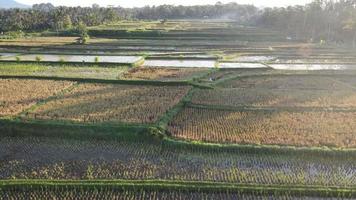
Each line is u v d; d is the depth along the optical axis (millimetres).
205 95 42312
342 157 26688
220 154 27188
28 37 112688
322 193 21906
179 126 31984
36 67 58812
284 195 21781
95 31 111438
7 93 41875
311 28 107625
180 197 21609
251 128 31641
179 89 45094
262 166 25453
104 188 22359
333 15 100688
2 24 128375
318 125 32438
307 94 42844
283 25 121938
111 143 29297
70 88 44969
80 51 79000
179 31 116000
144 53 75062
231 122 33188
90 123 31547
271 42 95688
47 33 119438
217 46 86188
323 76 53250
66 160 26375
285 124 32656
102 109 36094
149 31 109438
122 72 55469
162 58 70312
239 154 27141
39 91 43094
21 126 31266
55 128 30953
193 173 24438
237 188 22188
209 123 32875
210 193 22016
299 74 53781
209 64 64000
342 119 34094
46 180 23109
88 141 29672
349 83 49062
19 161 26188
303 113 35938
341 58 69562
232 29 128875
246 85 48250
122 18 198625
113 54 73500
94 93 42719
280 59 70375
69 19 134750
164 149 28141
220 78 51906
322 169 25188
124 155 27172
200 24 161250
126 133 30062
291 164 25781
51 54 74688
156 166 25391
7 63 61625
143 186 22422
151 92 43438
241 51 78625
